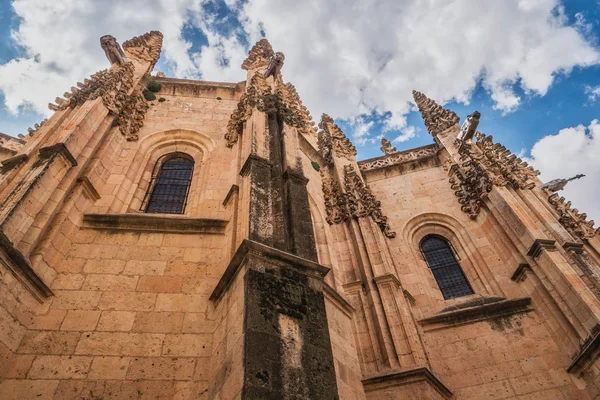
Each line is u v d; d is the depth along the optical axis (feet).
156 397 22.49
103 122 43.57
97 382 22.66
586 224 56.08
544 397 38.37
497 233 53.88
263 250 24.31
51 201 31.17
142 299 27.68
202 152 49.26
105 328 25.48
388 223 62.13
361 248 47.96
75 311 26.27
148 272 29.73
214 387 21.84
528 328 43.88
